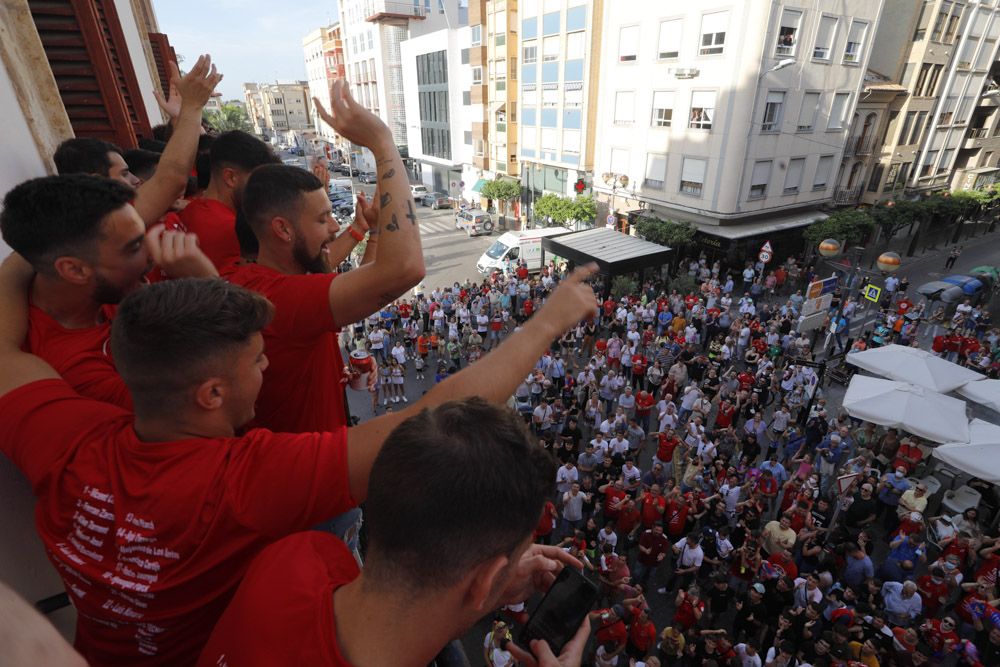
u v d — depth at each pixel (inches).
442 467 34.2
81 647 47.6
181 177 83.5
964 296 861.2
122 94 234.2
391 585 35.6
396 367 653.9
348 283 59.3
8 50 103.2
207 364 42.6
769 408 628.4
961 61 1270.9
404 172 59.9
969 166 1494.8
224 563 42.0
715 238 1039.6
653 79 1050.1
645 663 281.6
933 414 461.1
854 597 339.6
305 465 42.0
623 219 1204.5
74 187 54.5
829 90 1008.2
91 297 59.1
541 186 1467.8
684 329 740.7
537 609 60.3
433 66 1898.4
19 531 64.7
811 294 689.0
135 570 42.0
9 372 52.1
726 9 898.1
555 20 1250.6
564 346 764.6
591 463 454.3
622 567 336.8
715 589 348.2
